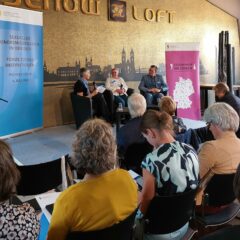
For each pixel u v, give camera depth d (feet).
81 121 19.62
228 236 2.81
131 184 4.59
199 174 6.19
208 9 29.60
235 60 31.73
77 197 4.16
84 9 21.99
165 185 5.37
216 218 6.51
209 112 6.61
